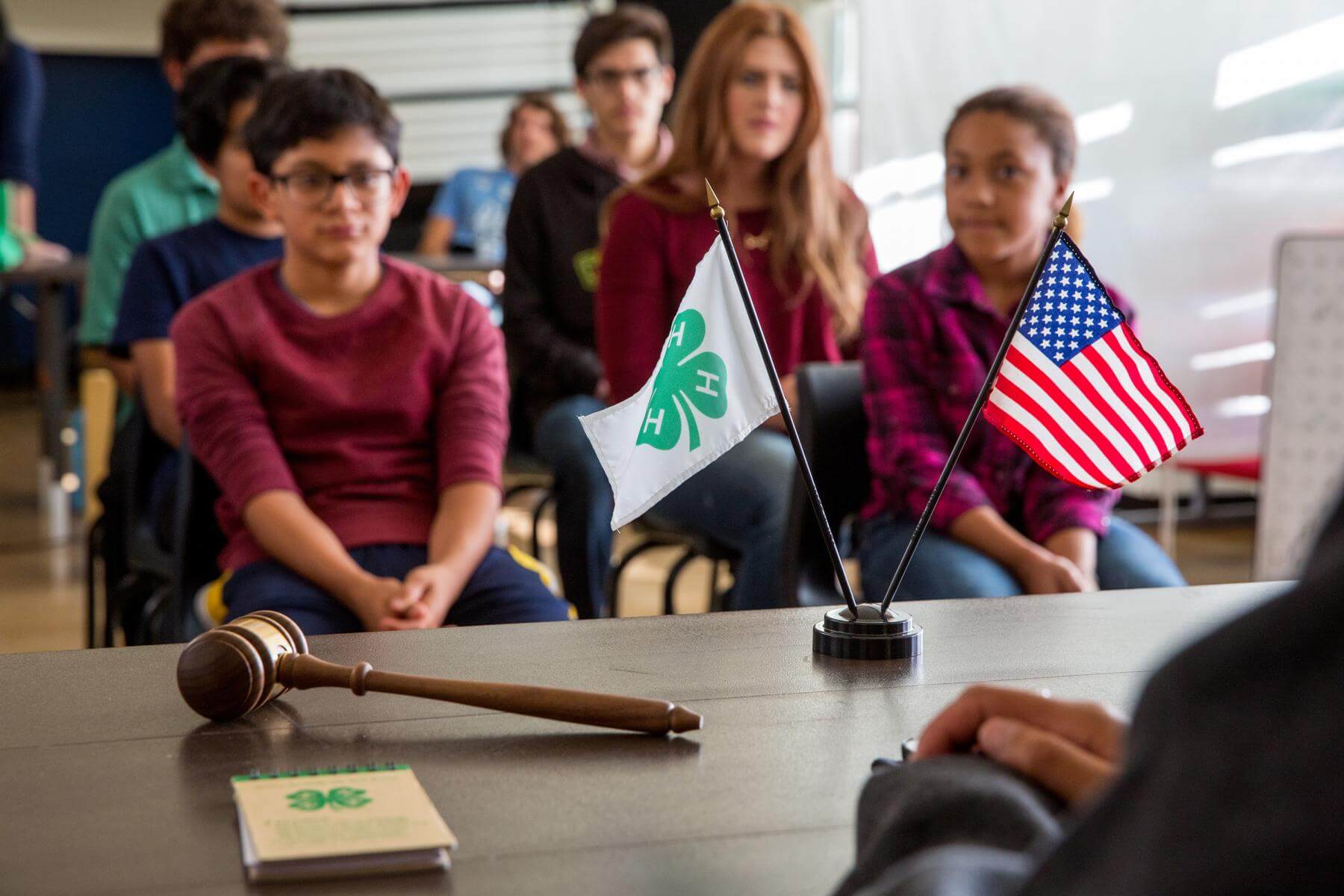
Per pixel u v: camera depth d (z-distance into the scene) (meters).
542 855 0.58
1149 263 3.72
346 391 1.67
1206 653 0.27
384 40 6.53
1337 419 3.11
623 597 3.29
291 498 1.58
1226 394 3.70
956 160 1.81
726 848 0.59
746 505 2.04
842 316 2.25
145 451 2.05
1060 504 1.75
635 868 0.57
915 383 1.79
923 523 0.94
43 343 4.09
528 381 2.76
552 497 2.60
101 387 3.73
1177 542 3.96
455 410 1.70
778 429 2.20
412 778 0.65
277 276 1.72
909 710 0.79
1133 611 1.05
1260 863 0.25
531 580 1.62
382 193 1.70
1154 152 3.68
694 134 2.26
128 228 2.53
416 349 1.70
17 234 3.99
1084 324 0.96
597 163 2.86
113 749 0.72
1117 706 0.79
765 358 0.93
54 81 8.53
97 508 3.74
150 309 2.09
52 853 0.58
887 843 0.50
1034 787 0.53
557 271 2.80
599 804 0.64
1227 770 0.26
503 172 4.91
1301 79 3.60
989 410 0.97
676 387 0.94
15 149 3.98
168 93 8.72
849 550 2.09
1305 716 0.25
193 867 0.57
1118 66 3.71
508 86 6.57
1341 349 3.09
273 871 0.55
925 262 1.83
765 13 2.22
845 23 4.99
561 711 0.75
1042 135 1.78
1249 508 4.26
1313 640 0.25
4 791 0.66
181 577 1.69
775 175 2.27
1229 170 3.64
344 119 1.65
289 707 0.79
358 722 0.77
